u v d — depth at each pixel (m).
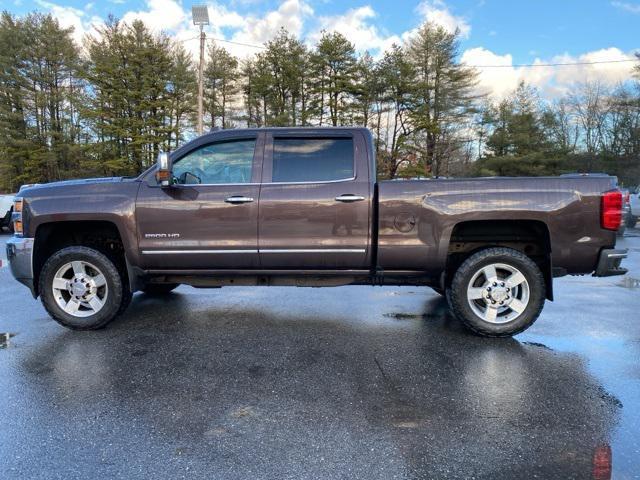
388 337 4.21
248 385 3.16
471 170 42.16
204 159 4.34
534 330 4.44
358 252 4.13
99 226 4.49
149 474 2.15
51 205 4.23
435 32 38.91
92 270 4.38
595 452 2.35
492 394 3.02
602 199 3.87
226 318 4.86
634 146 42.97
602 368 3.47
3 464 2.22
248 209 4.13
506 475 2.15
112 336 4.22
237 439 2.46
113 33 34.44
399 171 39.34
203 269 4.29
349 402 2.91
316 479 2.12
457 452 2.34
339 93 39.34
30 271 4.31
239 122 43.09
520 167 40.88
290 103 41.62
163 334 4.29
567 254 3.93
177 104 36.31
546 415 2.74
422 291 6.30
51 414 2.73
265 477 2.13
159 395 3.00
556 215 3.88
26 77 36.81
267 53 40.59
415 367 3.49
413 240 4.04
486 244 4.29
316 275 4.31
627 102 39.28
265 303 5.55
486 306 4.18
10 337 4.19
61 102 37.66
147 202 4.19
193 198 4.16
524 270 4.04
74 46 37.94
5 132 36.00
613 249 3.91
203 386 3.14
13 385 3.14
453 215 3.96
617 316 4.98
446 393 3.04
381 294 6.09
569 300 5.79
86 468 2.20
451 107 39.38
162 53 34.81
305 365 3.53
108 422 2.64
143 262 4.27
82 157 37.47
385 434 2.52
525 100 42.72
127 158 34.91
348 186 4.11
